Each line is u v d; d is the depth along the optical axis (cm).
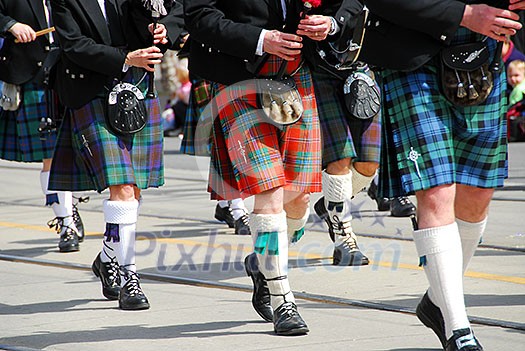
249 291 1955
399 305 1773
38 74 2378
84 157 1827
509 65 5059
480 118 1387
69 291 1995
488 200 1460
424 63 1353
